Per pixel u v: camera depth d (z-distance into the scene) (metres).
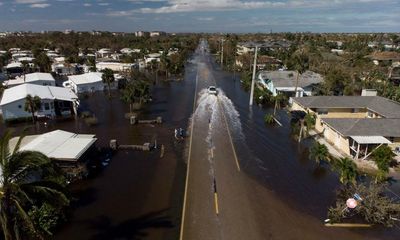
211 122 52.91
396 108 46.81
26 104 49.34
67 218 25.92
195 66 123.44
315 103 50.88
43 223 23.55
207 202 28.73
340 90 70.38
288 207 28.34
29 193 16.55
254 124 52.38
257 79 84.38
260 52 137.75
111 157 38.22
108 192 30.16
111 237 23.75
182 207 27.86
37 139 35.75
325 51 132.88
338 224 26.06
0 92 62.34
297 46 151.38
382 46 146.88
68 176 31.31
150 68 107.25
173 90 78.06
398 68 91.44
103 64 103.75
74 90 72.06
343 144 40.53
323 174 34.94
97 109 59.66
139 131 47.62
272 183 32.59
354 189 29.81
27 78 73.12
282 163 37.47
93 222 25.55
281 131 48.97
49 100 52.62
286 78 74.50
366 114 51.38
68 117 54.12
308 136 46.59
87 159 34.81
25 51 140.25
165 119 54.03
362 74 84.44
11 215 17.03
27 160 16.48
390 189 31.86
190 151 40.22
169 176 33.53
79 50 150.88
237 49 147.88
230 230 24.88
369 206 26.52
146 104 64.06
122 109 59.81
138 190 30.61
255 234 24.50
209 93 73.62
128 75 91.12
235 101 68.38
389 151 33.75
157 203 28.42
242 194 30.28
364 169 35.62
